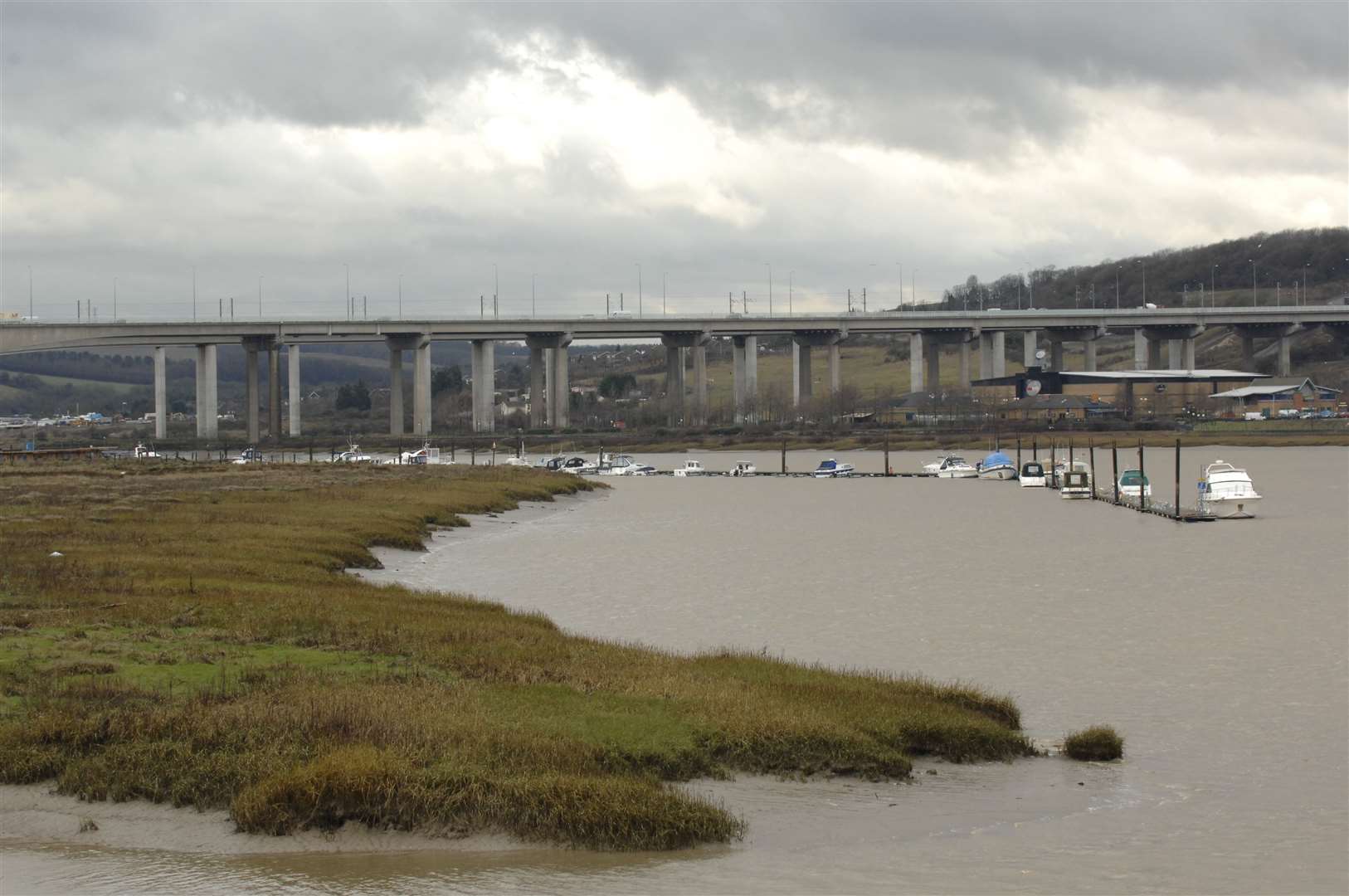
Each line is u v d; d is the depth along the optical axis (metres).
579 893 49.34
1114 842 57.66
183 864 51.06
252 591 103.38
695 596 138.88
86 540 137.62
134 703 64.50
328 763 55.97
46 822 54.44
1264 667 100.12
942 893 51.16
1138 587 148.62
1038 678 95.75
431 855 52.56
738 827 56.28
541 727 63.31
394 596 108.50
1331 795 65.50
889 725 68.75
